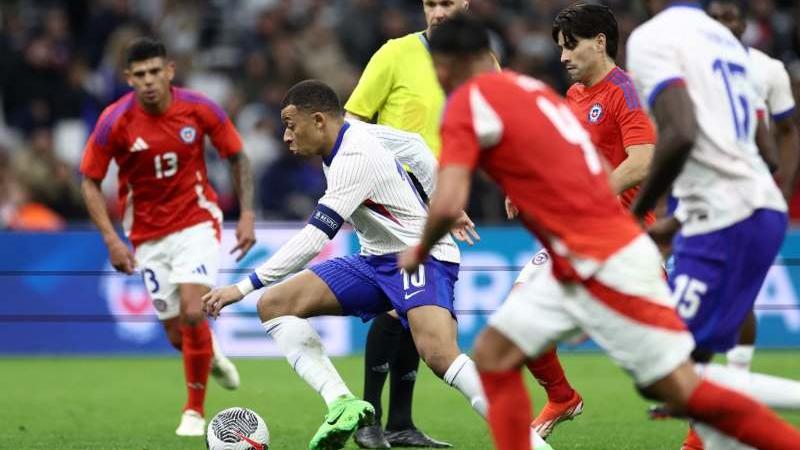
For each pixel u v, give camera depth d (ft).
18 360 143.95
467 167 51.19
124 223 95.76
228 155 95.50
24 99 185.68
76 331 148.46
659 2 59.67
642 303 51.49
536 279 54.44
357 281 73.46
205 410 101.24
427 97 83.15
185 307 90.74
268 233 143.43
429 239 51.60
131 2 204.54
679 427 88.79
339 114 72.08
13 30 198.39
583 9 77.41
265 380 122.93
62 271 148.66
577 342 55.11
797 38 197.36
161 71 91.20
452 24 54.80
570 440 82.48
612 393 110.11
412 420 87.86
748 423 52.80
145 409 102.99
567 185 51.80
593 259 51.39
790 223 169.27
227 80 193.36
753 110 58.49
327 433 68.85
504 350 54.13
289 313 73.46
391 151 77.66
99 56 195.62
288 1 199.31
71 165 176.96
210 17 203.51
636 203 56.13
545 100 53.16
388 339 79.71
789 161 75.87
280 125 178.81
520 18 194.70
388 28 190.60
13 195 168.04
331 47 188.44
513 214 74.38
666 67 55.21
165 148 92.68
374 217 71.87
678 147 53.88
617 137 77.30
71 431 89.66
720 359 136.46
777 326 146.41
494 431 54.34
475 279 144.66
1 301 148.25
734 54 58.29
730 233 56.29
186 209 93.91
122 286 148.56
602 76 77.87
